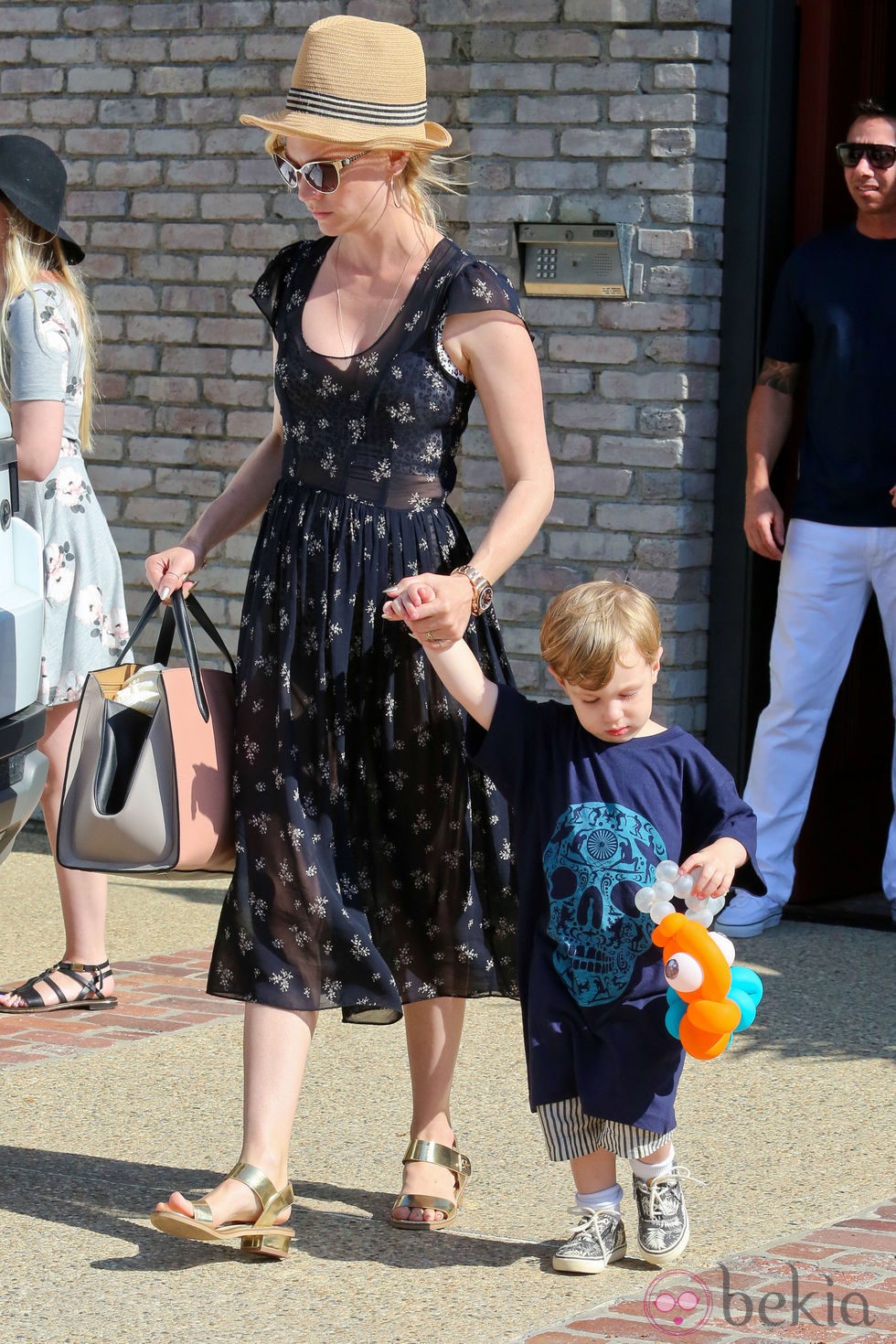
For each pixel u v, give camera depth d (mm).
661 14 6953
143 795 3949
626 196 7066
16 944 6449
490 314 3973
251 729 4043
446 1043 4184
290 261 4199
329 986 4000
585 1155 3896
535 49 7172
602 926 3797
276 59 8109
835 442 6797
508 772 3928
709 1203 4285
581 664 3762
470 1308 3676
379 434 4008
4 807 4531
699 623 7207
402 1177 4441
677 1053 3818
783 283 6914
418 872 4070
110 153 8469
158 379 8438
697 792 3863
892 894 6984
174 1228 3734
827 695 6977
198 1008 5805
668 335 7039
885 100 7281
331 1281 3811
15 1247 3951
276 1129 3914
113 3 8414
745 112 7016
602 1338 3518
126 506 8547
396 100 3906
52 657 5641
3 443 4668
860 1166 4555
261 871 3996
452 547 4078
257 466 4387
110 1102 4918
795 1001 6012
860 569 6844
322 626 4004
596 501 7207
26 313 5309
